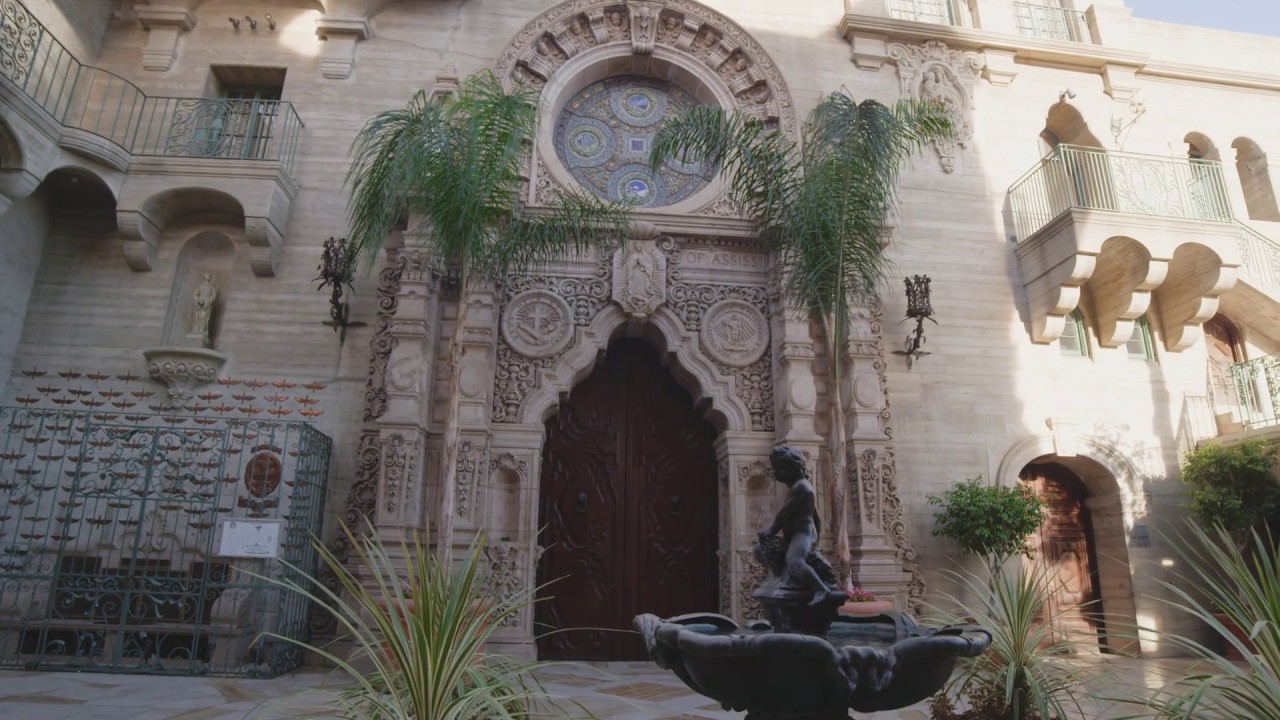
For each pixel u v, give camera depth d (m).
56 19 10.20
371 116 11.08
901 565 9.73
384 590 3.52
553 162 11.15
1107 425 11.16
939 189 11.95
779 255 10.50
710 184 11.41
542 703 6.51
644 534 10.66
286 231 10.45
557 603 10.27
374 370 9.90
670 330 10.59
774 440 10.31
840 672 3.19
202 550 9.12
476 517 9.37
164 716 6.02
